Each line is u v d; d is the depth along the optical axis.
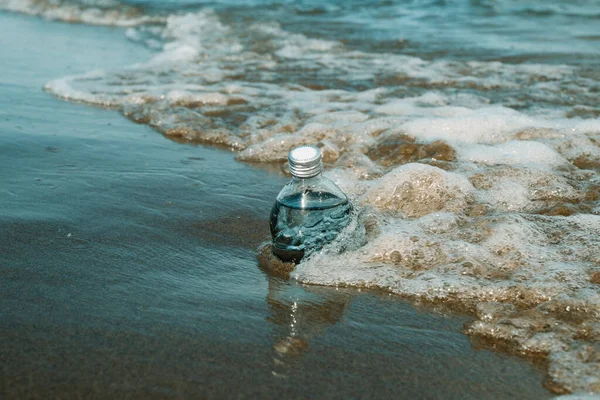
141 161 1.28
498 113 1.44
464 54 2.02
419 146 1.28
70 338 0.84
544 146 1.26
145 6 3.07
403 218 1.06
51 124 1.45
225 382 0.80
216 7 2.98
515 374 0.82
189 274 0.96
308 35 2.39
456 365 0.83
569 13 2.50
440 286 0.93
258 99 1.62
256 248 1.01
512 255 0.97
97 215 1.08
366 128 1.39
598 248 0.98
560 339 0.85
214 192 1.17
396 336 0.86
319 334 0.86
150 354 0.82
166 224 1.06
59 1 3.19
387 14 2.68
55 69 1.97
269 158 1.32
